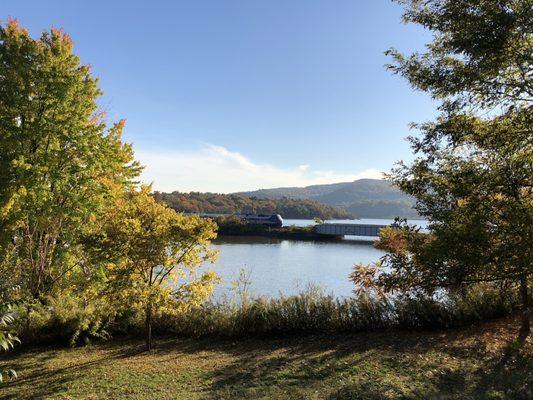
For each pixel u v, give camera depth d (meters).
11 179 10.40
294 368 7.54
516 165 6.52
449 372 6.37
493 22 5.82
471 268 6.52
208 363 8.59
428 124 9.32
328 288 21.67
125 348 10.75
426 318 9.76
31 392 7.35
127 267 9.67
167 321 12.21
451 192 7.20
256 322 11.05
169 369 8.29
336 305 11.17
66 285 12.46
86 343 11.32
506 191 6.72
